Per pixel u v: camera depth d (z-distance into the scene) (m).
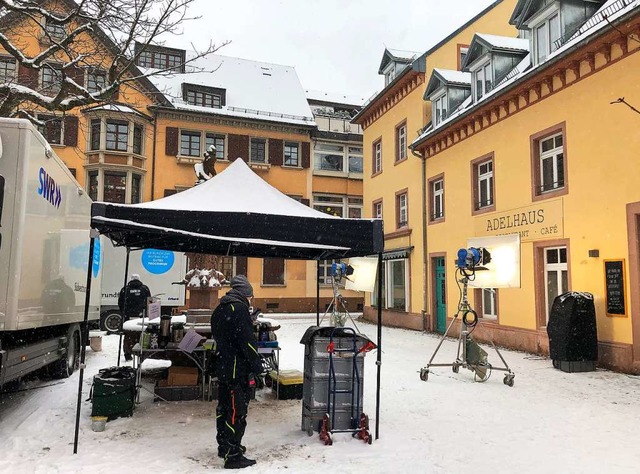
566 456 5.21
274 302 29.78
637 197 10.06
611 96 10.77
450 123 16.45
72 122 26.45
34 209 6.20
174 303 18.23
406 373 9.86
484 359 9.01
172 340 7.54
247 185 6.79
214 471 4.65
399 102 21.97
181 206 5.83
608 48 10.77
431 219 18.69
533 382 9.02
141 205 5.76
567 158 11.96
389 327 20.80
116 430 5.91
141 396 7.61
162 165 28.31
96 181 26.66
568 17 12.87
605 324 10.57
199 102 30.30
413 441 5.63
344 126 33.09
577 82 11.75
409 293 19.97
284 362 10.94
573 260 11.62
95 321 12.22
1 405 7.23
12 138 5.81
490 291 15.28
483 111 15.09
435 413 6.87
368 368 10.45
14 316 5.66
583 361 10.09
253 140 30.89
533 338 12.80
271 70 35.16
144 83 27.77
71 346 9.42
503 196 14.39
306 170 31.80
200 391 7.48
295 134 31.70
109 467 4.72
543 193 12.89
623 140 10.44
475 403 7.45
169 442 5.49
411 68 20.03
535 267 12.95
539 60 13.86
